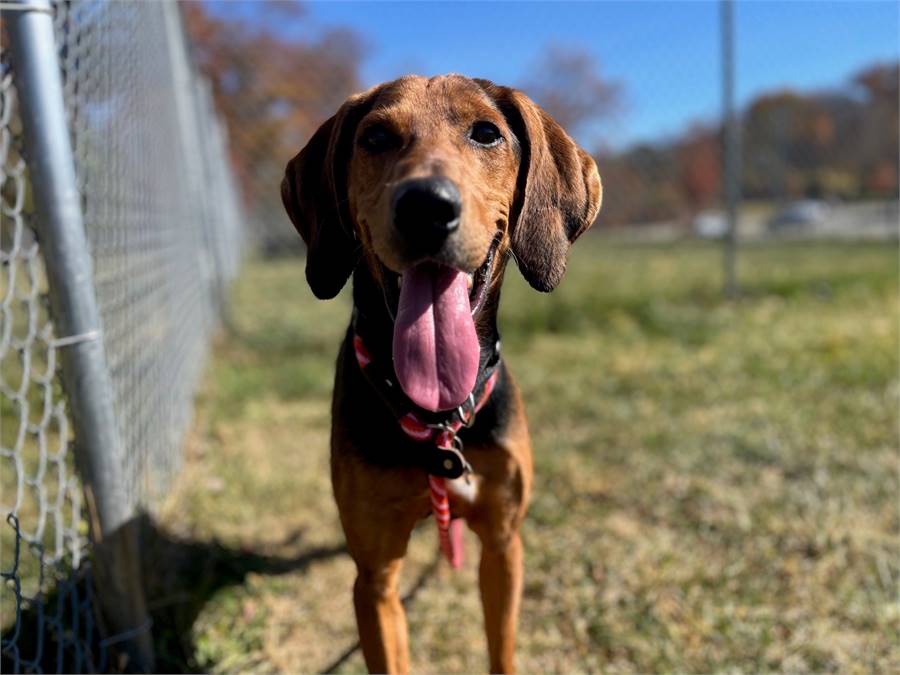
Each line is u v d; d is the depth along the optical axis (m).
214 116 1.87
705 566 0.60
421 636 0.54
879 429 0.82
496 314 0.46
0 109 0.41
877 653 0.50
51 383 0.46
